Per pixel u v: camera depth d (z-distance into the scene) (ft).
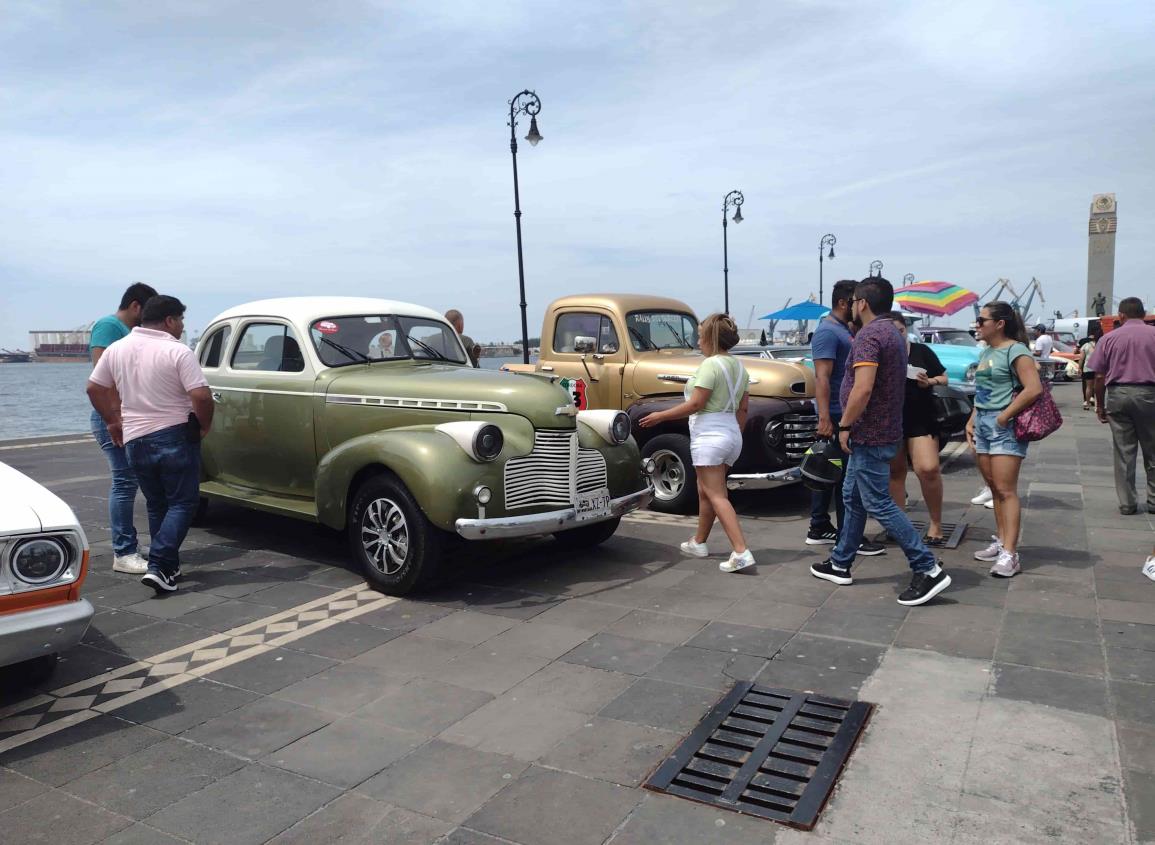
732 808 9.37
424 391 18.34
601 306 27.48
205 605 17.01
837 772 9.96
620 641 14.58
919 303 50.37
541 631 15.17
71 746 11.13
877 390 15.93
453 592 17.70
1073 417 51.75
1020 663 13.01
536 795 9.73
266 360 21.42
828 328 19.22
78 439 46.37
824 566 17.90
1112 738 10.59
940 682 12.42
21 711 12.22
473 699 12.37
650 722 11.50
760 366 25.55
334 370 20.21
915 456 20.08
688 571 18.94
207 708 12.25
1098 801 9.21
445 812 9.41
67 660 14.15
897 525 16.02
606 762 10.45
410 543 16.96
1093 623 14.69
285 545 22.00
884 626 14.93
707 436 18.57
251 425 21.34
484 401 17.58
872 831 8.82
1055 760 10.10
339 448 18.08
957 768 10.00
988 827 8.82
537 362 28.99
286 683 13.09
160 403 17.35
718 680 12.80
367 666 13.71
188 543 22.20
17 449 42.06
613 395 27.04
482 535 16.43
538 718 11.70
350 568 19.79
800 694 12.17
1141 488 28.07
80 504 27.43
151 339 17.48
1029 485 28.68
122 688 12.99
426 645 14.61
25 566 11.28
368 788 9.96
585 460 18.69
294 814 9.43
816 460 19.08
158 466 17.39
